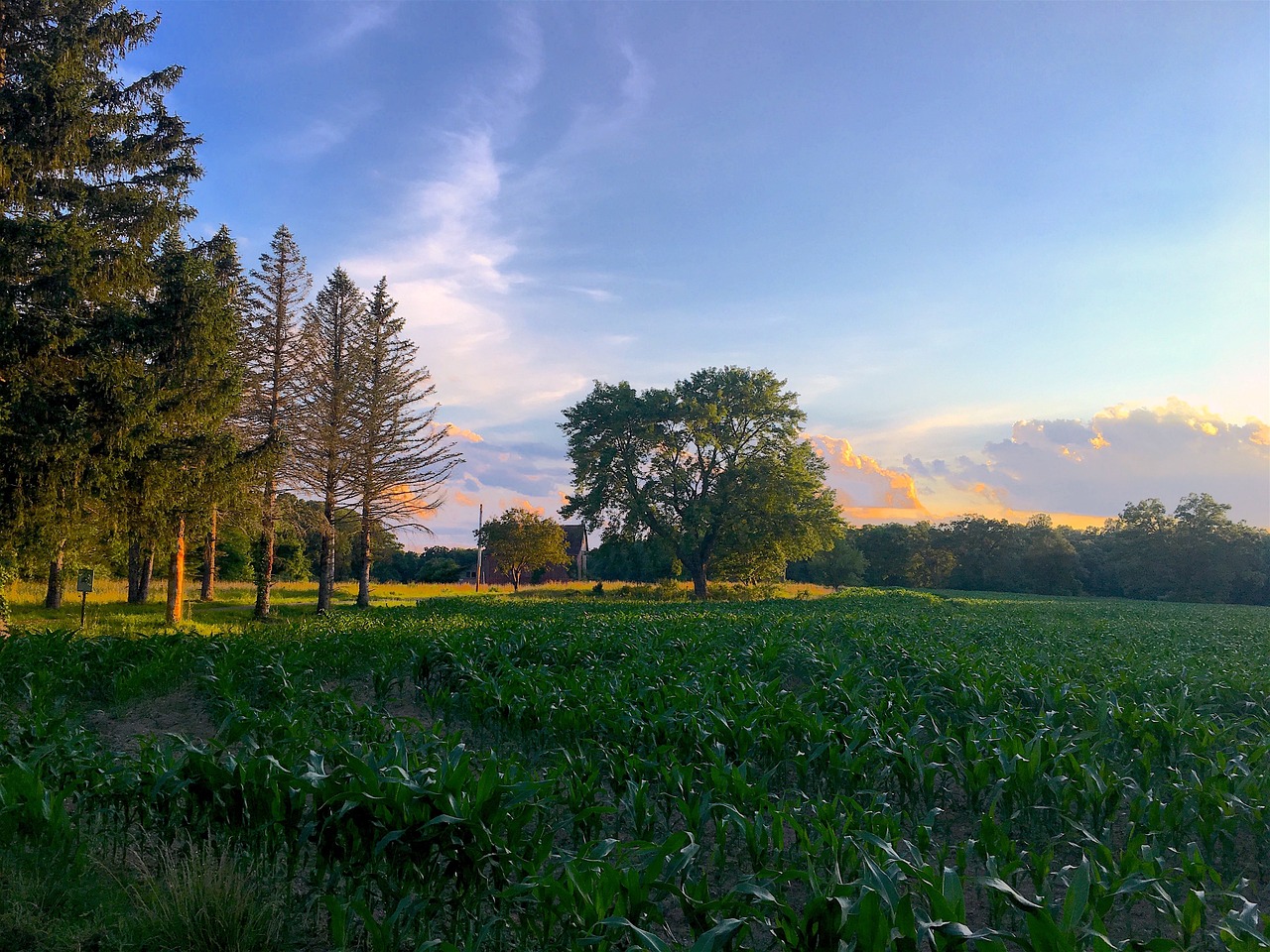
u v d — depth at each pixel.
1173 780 7.11
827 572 87.69
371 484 35.09
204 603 36.72
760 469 51.28
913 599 47.09
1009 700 10.39
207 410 21.44
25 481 17.11
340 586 58.75
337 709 8.72
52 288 17.55
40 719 7.42
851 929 3.37
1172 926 5.05
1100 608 44.75
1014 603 46.47
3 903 4.48
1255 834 5.90
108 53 20.59
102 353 18.30
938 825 6.79
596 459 52.75
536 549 60.59
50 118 18.75
